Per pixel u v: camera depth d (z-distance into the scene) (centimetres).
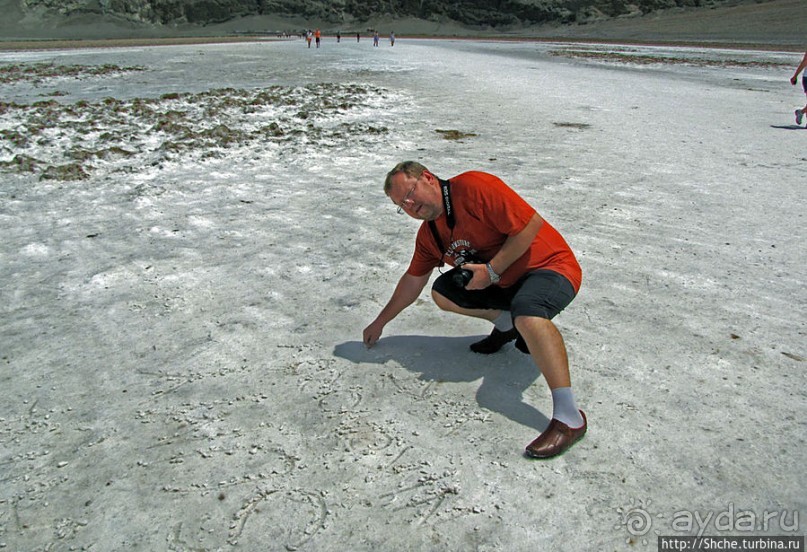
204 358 311
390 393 277
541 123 1073
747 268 420
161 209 566
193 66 2631
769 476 221
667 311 355
